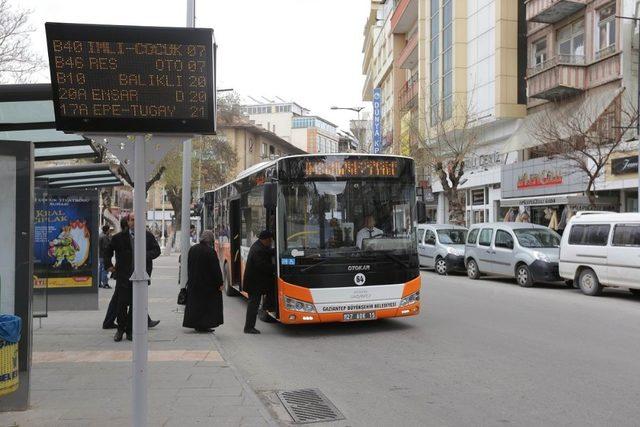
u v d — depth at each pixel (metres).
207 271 9.89
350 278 9.83
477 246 19.31
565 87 24.20
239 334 10.24
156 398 5.93
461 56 32.22
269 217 10.38
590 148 20.38
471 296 14.92
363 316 9.85
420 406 5.91
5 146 5.62
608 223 14.45
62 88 4.21
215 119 4.43
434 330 10.26
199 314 9.85
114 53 4.27
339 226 9.93
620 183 20.97
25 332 5.57
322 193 9.95
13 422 5.17
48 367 7.29
